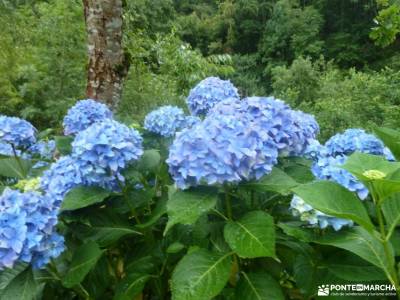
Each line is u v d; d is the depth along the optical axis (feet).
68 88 22.80
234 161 3.94
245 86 68.13
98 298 4.79
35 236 4.02
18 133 7.21
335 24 74.95
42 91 22.72
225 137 3.99
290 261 4.41
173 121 6.91
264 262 4.40
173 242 4.77
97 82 10.74
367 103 33.32
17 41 24.43
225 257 3.92
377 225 4.23
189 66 23.15
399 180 3.43
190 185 4.14
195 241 4.42
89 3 10.57
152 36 28.19
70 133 7.43
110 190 4.90
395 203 3.59
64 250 4.54
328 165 4.21
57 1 22.50
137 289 4.49
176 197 4.08
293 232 3.70
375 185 3.29
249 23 85.71
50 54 22.26
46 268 4.54
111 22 10.63
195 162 3.97
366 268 3.79
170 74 23.40
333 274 3.98
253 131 4.15
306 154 5.26
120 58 10.85
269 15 85.46
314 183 3.58
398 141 4.44
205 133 4.04
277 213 4.73
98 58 10.67
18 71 22.52
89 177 4.73
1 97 22.62
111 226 4.91
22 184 5.28
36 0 27.78
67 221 5.04
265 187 4.12
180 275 3.77
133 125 7.22
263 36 82.84
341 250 3.98
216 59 24.71
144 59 24.91
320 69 55.88
